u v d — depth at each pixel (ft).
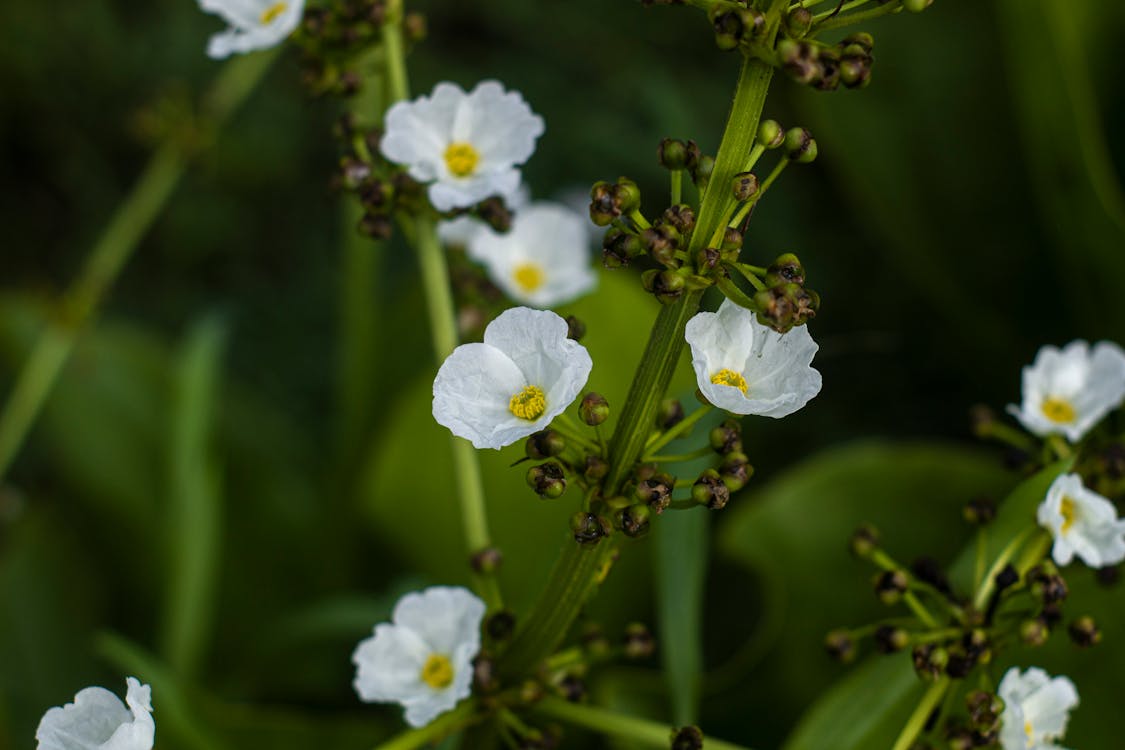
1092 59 2.91
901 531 2.66
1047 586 2.14
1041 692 2.14
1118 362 2.30
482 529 2.29
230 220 4.16
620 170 3.86
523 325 1.98
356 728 2.60
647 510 2.01
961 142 3.09
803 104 3.13
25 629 3.04
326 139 4.32
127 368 3.19
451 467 2.74
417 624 2.15
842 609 2.66
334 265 4.05
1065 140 2.70
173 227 4.11
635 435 2.02
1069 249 2.83
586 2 4.19
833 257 3.56
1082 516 2.18
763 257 3.54
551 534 2.74
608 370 2.74
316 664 3.07
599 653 2.20
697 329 1.96
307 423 3.81
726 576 3.17
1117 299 2.83
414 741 2.15
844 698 2.27
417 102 2.23
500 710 2.17
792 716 2.66
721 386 1.92
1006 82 3.03
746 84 1.95
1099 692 2.42
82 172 4.26
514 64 4.13
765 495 2.66
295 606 3.12
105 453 3.13
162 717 2.47
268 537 3.16
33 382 2.94
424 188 2.31
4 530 3.35
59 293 4.10
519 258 2.69
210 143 3.17
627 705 2.56
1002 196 3.10
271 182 4.21
